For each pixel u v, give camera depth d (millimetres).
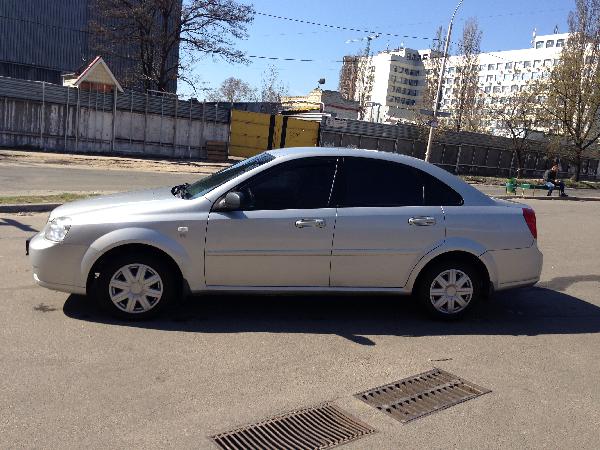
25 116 27641
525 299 6703
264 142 36125
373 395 3912
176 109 32719
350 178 5324
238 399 3723
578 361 4746
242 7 37281
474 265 5574
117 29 39250
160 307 5043
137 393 3707
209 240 4938
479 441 3359
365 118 79312
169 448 3100
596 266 8930
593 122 40750
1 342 4379
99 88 30406
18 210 10258
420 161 5605
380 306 5969
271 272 5102
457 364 4547
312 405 3713
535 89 43125
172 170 24250
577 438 3445
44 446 3041
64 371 3953
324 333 5066
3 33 45219
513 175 48031
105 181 16969
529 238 5629
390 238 5258
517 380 4289
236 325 5113
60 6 47250
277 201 5129
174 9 37625
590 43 39719
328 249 5145
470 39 60469
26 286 5809
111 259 4906
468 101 60750
